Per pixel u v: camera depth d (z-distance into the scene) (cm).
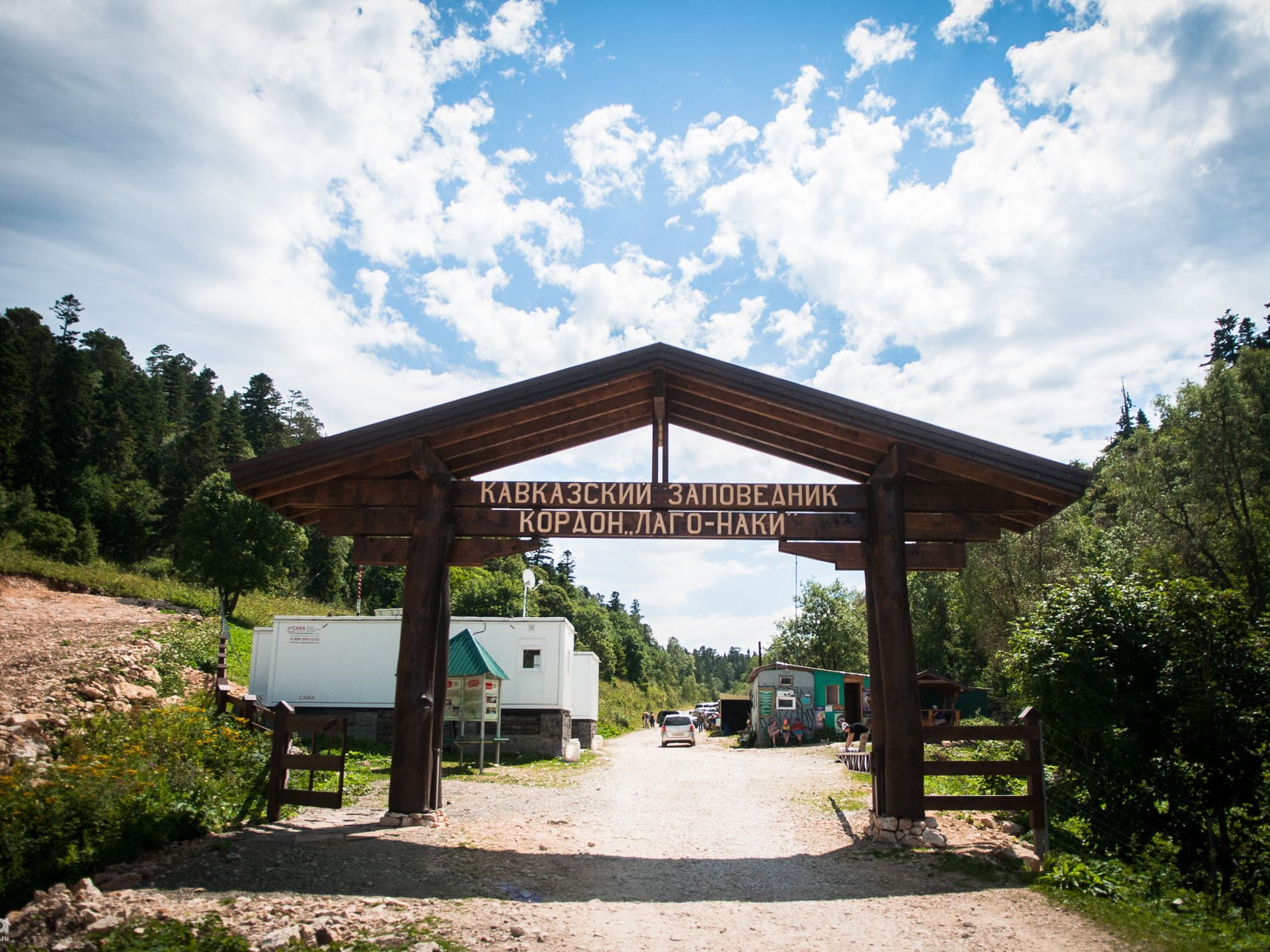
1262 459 3288
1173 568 1564
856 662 5469
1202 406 3369
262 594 5125
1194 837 1193
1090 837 1202
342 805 1191
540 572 9994
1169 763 1205
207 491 3856
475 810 1312
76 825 855
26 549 4694
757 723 3553
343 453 1134
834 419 1130
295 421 11419
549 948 646
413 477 1223
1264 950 696
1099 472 4291
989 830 1156
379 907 727
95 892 715
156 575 5650
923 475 1204
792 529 1184
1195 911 837
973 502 1186
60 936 632
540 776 1928
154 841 895
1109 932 718
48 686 1764
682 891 855
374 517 1197
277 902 728
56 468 6931
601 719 5197
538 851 995
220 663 1559
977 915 766
